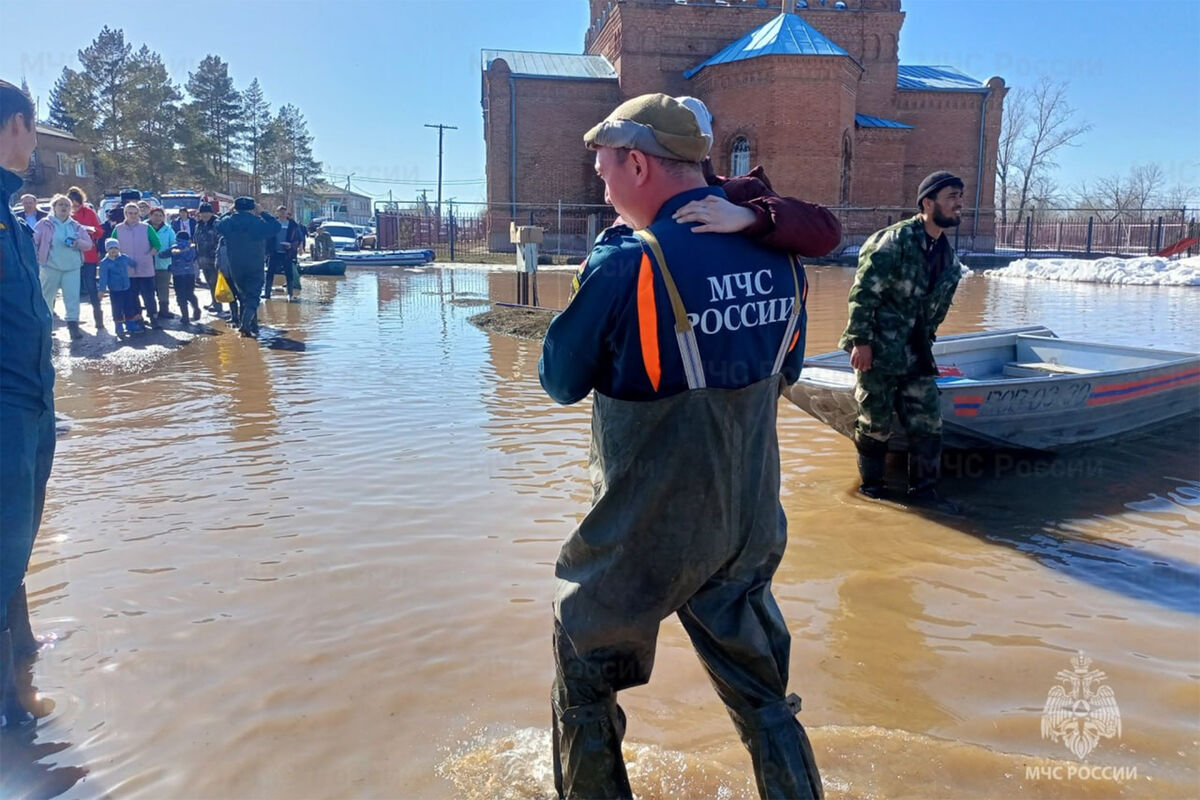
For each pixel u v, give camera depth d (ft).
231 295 42.68
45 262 34.99
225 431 22.30
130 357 33.30
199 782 8.72
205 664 10.93
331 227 120.78
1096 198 175.63
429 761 9.07
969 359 25.16
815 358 21.76
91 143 128.26
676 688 10.66
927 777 8.82
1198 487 18.25
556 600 7.64
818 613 12.59
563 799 7.82
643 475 6.91
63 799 8.44
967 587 13.47
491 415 24.21
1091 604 12.89
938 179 16.08
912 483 17.58
